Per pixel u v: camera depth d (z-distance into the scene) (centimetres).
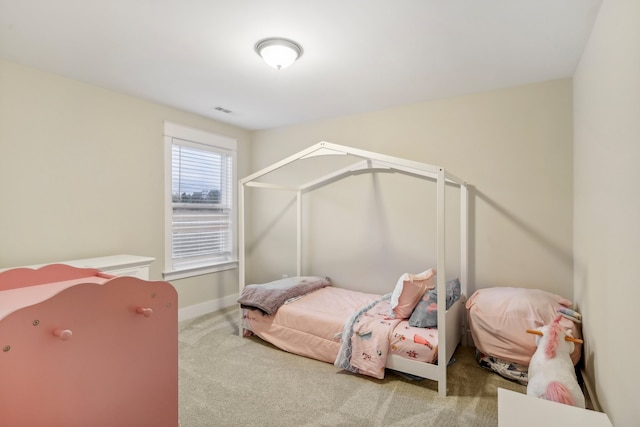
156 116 336
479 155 303
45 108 258
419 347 226
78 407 103
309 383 233
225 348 291
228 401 210
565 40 208
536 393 161
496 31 199
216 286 401
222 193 414
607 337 165
